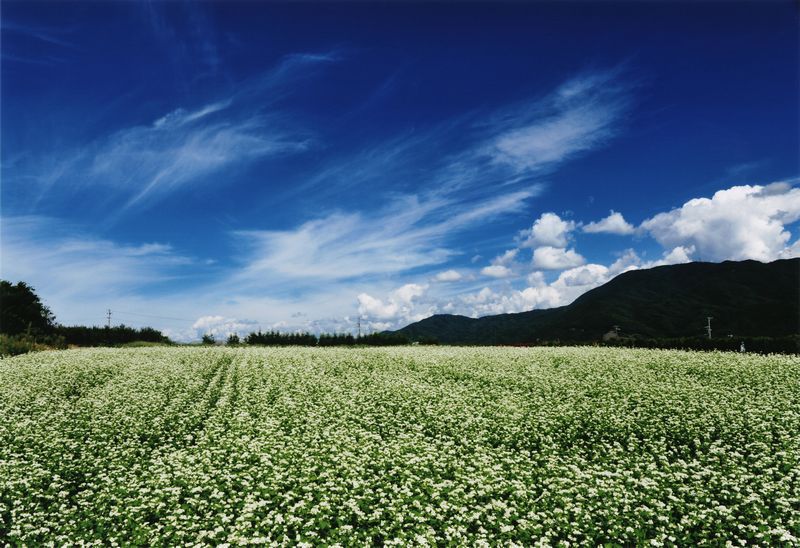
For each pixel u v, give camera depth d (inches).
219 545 416.5
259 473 557.3
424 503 492.1
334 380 1146.7
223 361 1535.4
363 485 528.4
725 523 455.2
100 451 665.0
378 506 489.1
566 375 1139.3
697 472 568.1
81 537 448.8
